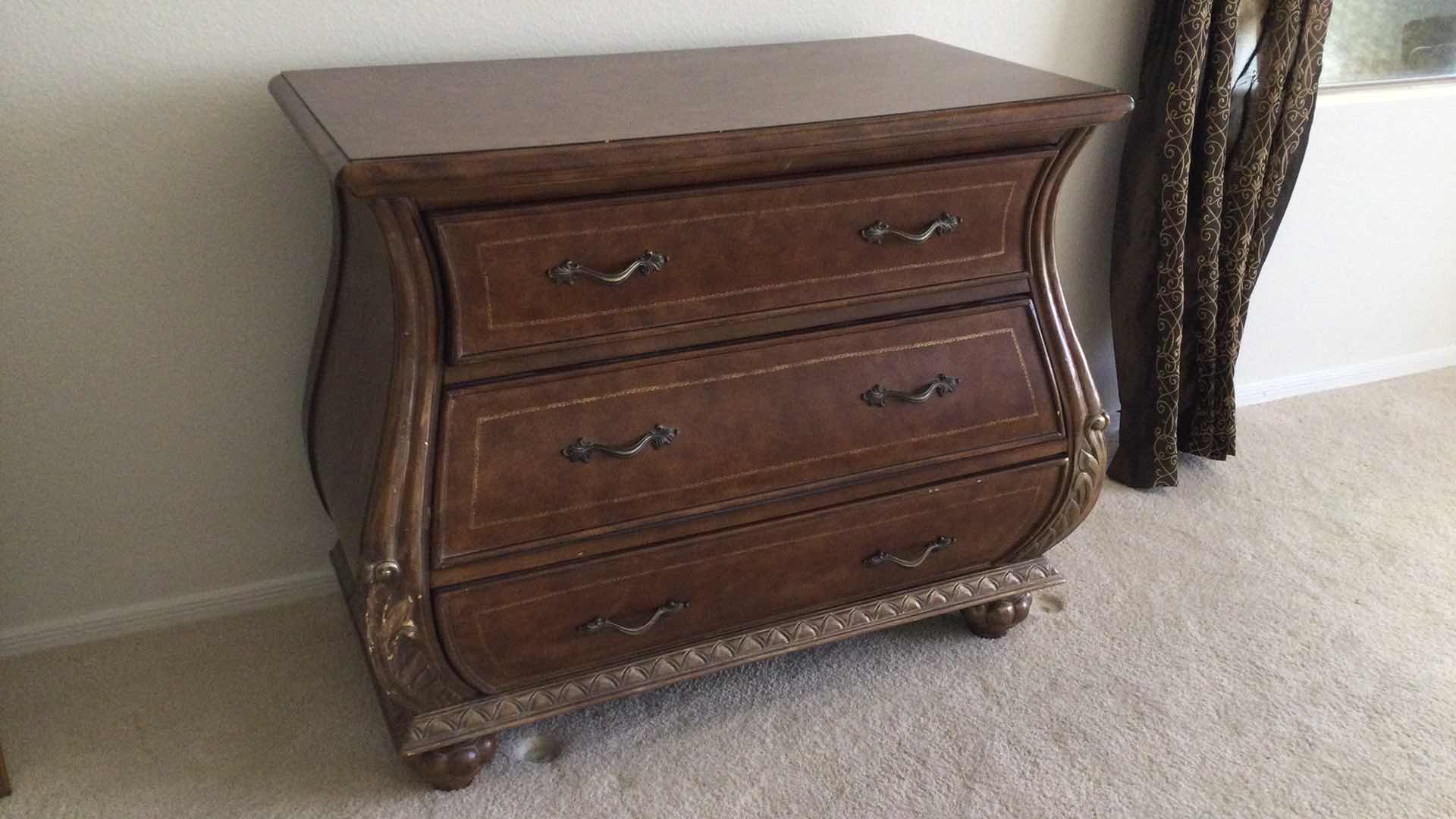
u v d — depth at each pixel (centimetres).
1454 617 181
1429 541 200
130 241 153
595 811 143
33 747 149
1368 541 200
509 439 127
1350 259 238
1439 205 239
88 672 163
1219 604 183
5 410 155
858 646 173
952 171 137
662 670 149
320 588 182
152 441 164
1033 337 152
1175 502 211
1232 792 148
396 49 158
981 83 145
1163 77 190
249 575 177
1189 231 202
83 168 147
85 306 154
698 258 130
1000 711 160
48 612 167
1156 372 204
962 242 144
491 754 145
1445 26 224
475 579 130
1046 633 176
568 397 129
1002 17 191
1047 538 167
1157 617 180
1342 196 229
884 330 143
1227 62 187
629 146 117
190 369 162
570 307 126
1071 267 215
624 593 140
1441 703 163
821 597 155
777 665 168
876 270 140
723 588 146
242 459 170
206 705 158
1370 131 224
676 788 147
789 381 139
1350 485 217
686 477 136
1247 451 228
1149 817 144
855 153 131
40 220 148
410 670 132
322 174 158
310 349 167
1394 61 224
